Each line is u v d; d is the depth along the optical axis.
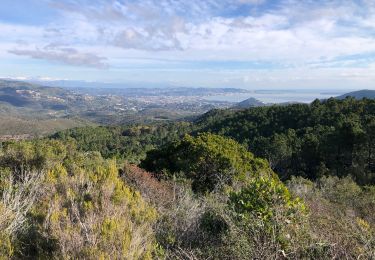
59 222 3.04
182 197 4.99
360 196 8.30
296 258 2.86
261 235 3.14
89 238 2.72
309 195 7.11
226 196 4.90
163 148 10.66
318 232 3.30
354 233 3.24
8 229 2.91
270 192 3.54
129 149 50.50
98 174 4.72
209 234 3.51
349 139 23.58
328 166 24.14
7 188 3.86
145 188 5.61
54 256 2.62
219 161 8.41
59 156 6.57
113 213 3.38
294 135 30.64
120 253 2.60
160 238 3.38
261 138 31.14
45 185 4.14
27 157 5.94
